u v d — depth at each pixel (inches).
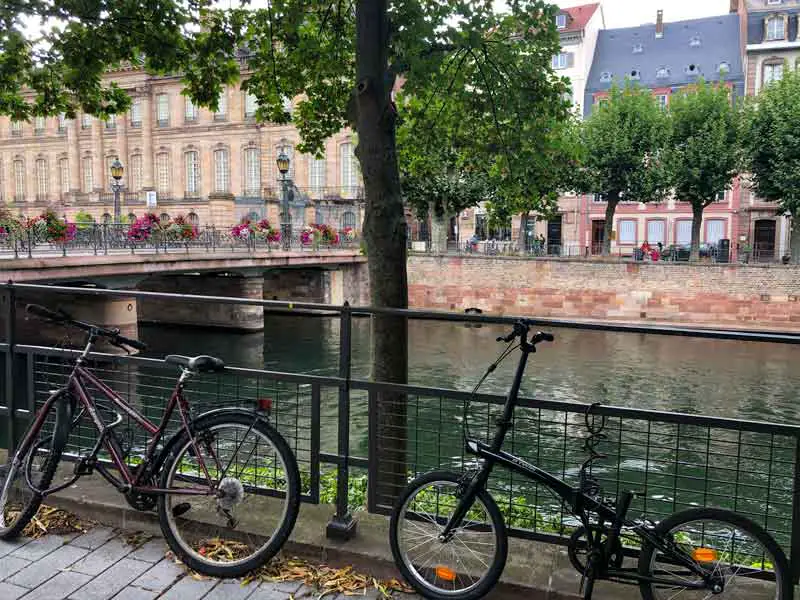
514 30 287.6
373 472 153.2
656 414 128.0
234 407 141.0
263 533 146.5
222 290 1391.5
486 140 307.6
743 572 117.9
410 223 2118.6
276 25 293.9
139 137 2578.7
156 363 157.0
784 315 1314.0
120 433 150.6
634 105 1462.8
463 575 131.9
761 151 1350.9
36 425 158.2
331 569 141.4
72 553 145.9
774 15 1841.8
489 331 1339.8
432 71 240.1
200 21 300.8
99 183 2637.8
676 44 2049.7
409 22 221.6
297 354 1125.7
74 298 942.4
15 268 765.3
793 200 1317.7
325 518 154.9
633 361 1050.7
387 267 206.2
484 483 129.5
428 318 138.5
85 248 963.3
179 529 151.6
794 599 124.9
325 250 1599.4
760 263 1347.2
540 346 1172.5
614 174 1466.5
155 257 999.0
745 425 123.9
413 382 907.4
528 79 287.7
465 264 1540.4
